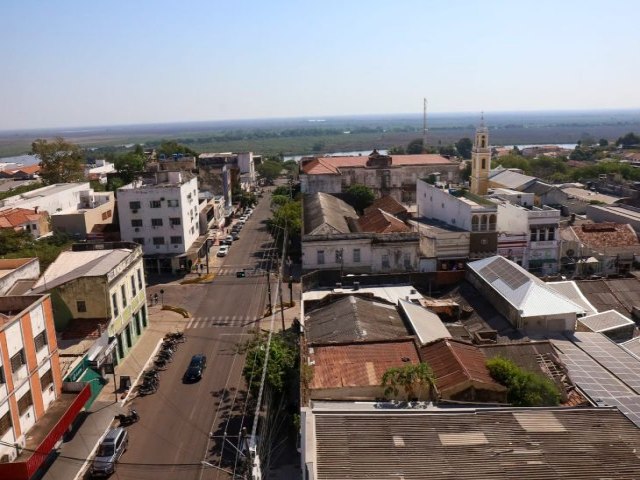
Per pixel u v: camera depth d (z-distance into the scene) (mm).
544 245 70625
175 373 50406
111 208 91875
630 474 22797
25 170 160875
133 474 35906
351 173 118562
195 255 83812
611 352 39188
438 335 41500
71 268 54594
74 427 39281
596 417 26375
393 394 32156
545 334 42562
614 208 89938
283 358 39875
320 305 48656
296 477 33906
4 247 70625
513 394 32250
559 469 22906
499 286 48000
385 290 53688
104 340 48219
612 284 52781
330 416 25719
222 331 60156
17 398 33594
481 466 22938
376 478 22062
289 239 89250
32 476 33750
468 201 73812
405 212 85875
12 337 33406
